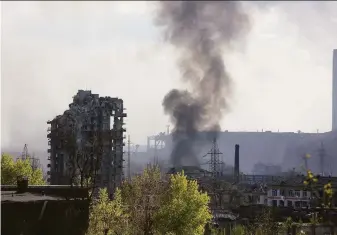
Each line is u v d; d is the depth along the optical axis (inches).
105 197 1998.0
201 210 2006.6
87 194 1624.0
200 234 1993.1
